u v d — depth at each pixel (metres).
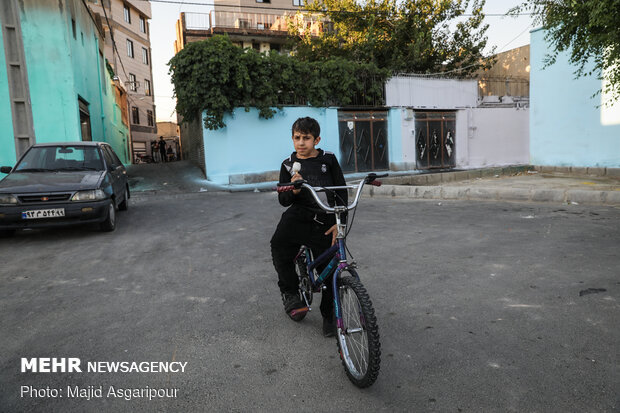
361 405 2.26
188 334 3.21
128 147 30.80
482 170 15.77
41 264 5.33
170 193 12.84
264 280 4.43
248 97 14.98
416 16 19.56
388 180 14.43
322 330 3.21
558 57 14.08
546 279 4.09
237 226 7.41
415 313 3.43
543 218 7.04
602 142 13.06
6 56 11.40
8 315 3.69
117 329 3.34
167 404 2.33
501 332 3.03
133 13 36.50
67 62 11.94
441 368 2.59
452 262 4.82
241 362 2.77
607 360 2.58
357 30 20.97
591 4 8.12
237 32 26.61
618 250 4.91
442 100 19.28
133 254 5.69
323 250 2.95
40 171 7.41
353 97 17.44
